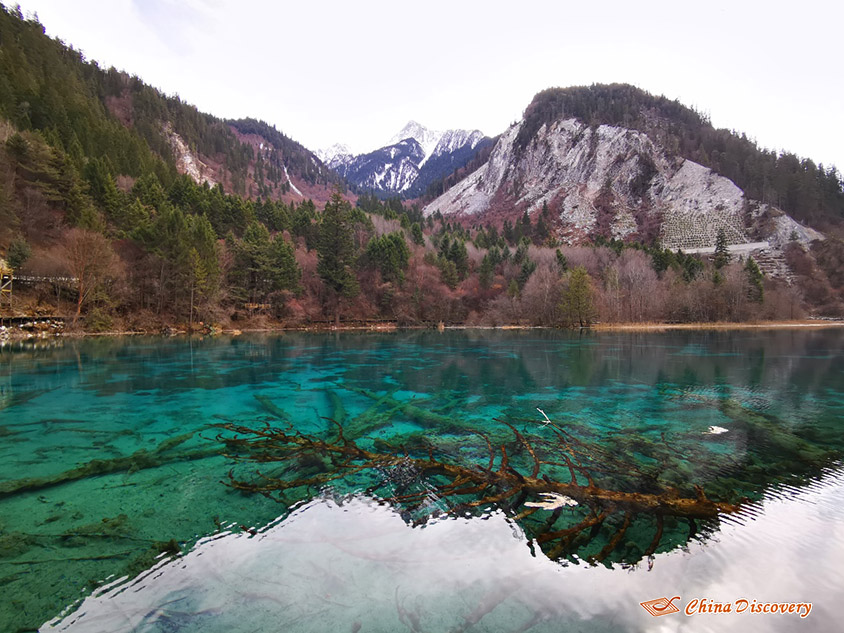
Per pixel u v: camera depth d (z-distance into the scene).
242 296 56.94
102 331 40.03
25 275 37.88
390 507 6.20
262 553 4.95
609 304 73.12
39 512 6.08
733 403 13.93
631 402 14.17
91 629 3.68
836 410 12.88
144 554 4.95
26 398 14.23
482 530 5.48
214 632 3.64
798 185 139.12
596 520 5.73
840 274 96.50
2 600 4.07
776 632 3.60
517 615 3.84
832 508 6.11
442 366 23.34
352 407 13.28
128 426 10.88
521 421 11.59
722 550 4.98
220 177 183.62
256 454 8.59
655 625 3.70
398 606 3.97
